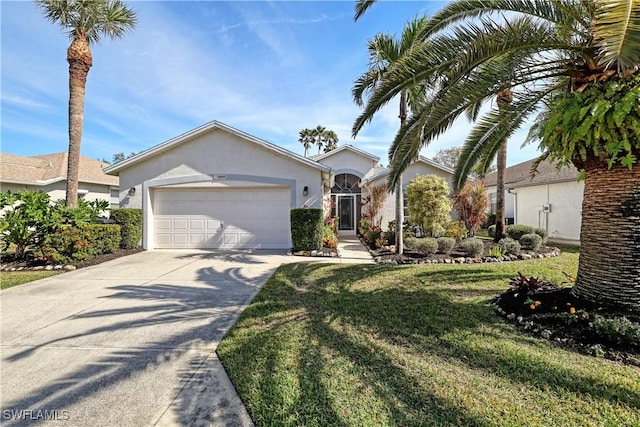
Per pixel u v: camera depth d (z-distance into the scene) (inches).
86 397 114.2
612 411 99.7
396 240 409.7
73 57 441.7
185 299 232.2
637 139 144.7
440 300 216.4
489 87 188.2
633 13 103.2
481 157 287.4
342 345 151.3
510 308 187.3
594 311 161.6
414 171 665.6
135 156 473.7
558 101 198.4
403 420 98.5
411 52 187.0
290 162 477.1
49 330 175.6
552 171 646.5
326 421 98.9
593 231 171.2
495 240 476.1
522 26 173.5
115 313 202.7
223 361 138.2
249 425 99.3
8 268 337.4
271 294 240.8
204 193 490.6
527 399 106.8
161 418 102.7
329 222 612.1
